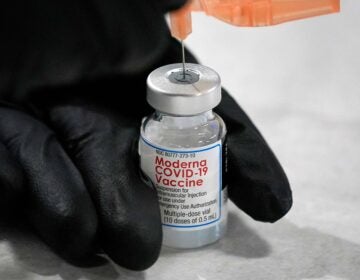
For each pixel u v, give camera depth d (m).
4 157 0.84
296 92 1.24
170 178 0.84
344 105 1.19
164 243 0.88
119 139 0.91
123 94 1.01
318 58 1.36
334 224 0.92
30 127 0.93
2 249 0.87
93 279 0.83
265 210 0.87
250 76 1.30
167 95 0.80
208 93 0.81
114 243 0.81
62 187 0.83
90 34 0.96
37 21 0.95
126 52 0.96
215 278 0.83
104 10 0.95
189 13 0.84
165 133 0.85
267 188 0.86
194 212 0.85
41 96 1.01
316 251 0.88
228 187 0.90
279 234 0.91
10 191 0.82
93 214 0.81
